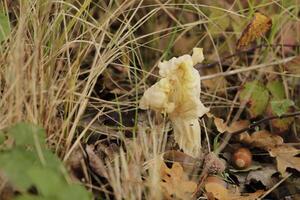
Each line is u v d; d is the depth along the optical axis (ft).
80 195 2.25
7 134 2.45
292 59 3.15
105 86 3.07
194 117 2.71
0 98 2.64
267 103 3.07
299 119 3.07
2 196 2.39
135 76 2.96
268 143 2.95
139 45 3.03
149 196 2.56
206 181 2.75
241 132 2.98
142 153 2.71
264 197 2.80
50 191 2.21
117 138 2.81
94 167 2.59
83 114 2.87
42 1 2.81
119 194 2.50
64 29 2.82
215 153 2.84
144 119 2.93
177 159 2.79
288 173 2.86
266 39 3.19
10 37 2.68
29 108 2.51
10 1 3.02
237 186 2.81
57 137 2.61
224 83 3.16
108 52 2.86
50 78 2.70
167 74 2.69
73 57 2.94
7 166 2.24
